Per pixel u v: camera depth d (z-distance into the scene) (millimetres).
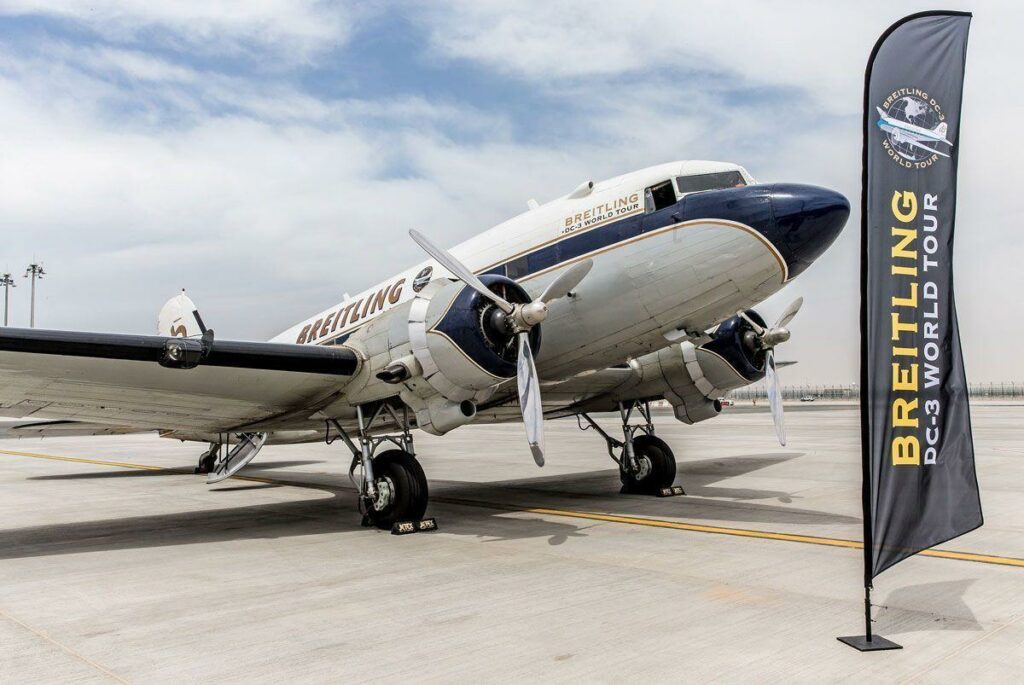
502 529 8391
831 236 7543
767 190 7594
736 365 10500
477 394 7879
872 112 4438
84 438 41469
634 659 3963
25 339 6660
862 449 4234
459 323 7469
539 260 9023
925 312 4488
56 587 5961
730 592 5344
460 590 5555
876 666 3816
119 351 7074
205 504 11664
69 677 3863
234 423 10094
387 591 5582
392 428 10125
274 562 6824
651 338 8594
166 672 3916
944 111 4613
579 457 20312
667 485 11102
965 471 4480
